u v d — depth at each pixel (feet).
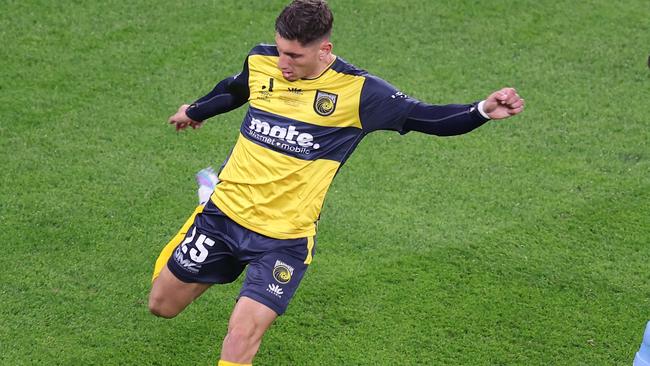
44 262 81.10
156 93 106.11
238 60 112.47
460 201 91.56
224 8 121.49
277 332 74.84
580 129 103.86
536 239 86.69
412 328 75.72
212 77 109.40
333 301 78.13
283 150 63.36
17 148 95.91
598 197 92.89
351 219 88.17
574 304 79.15
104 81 107.45
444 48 116.67
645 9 126.21
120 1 121.70
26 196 89.10
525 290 80.43
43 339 73.05
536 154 99.40
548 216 89.86
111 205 88.74
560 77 112.88
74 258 81.87
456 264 83.10
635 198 92.89
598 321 77.46
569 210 90.79
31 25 116.26
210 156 96.73
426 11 123.03
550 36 120.06
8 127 98.89
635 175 96.63
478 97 108.27
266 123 63.87
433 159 97.71
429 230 87.25
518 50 117.19
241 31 117.39
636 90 111.34
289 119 63.31
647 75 114.01
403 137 100.89
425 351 73.51
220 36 116.37
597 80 112.68
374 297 78.74
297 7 61.11
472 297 79.25
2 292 77.36
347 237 85.81
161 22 118.42
